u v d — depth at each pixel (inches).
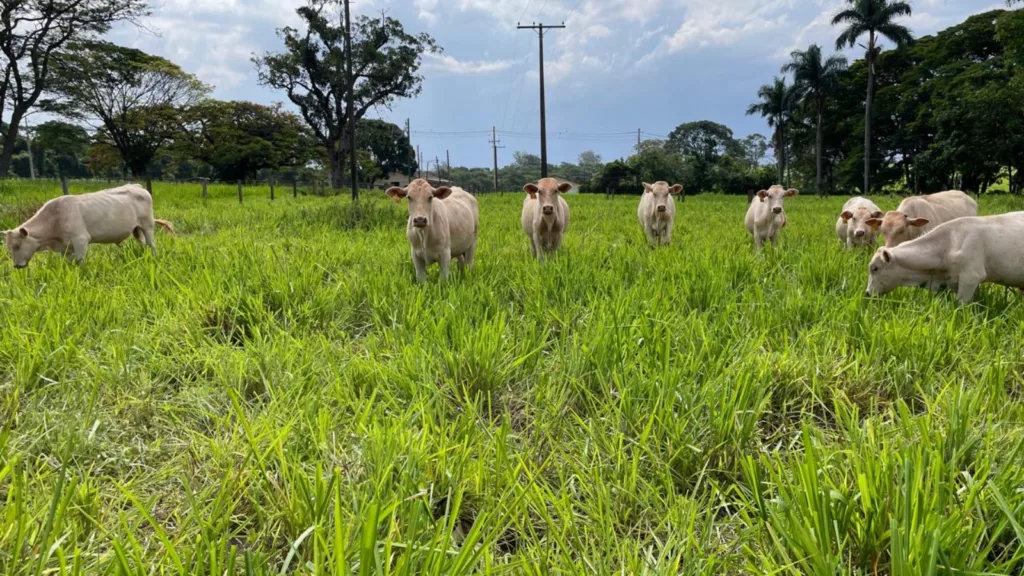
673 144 3351.4
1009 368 139.8
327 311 191.3
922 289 222.2
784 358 139.0
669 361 138.8
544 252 325.1
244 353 151.6
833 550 77.7
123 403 129.0
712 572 77.7
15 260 271.9
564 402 129.8
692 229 510.6
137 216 325.4
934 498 77.0
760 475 101.7
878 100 1939.0
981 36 1780.3
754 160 3858.3
